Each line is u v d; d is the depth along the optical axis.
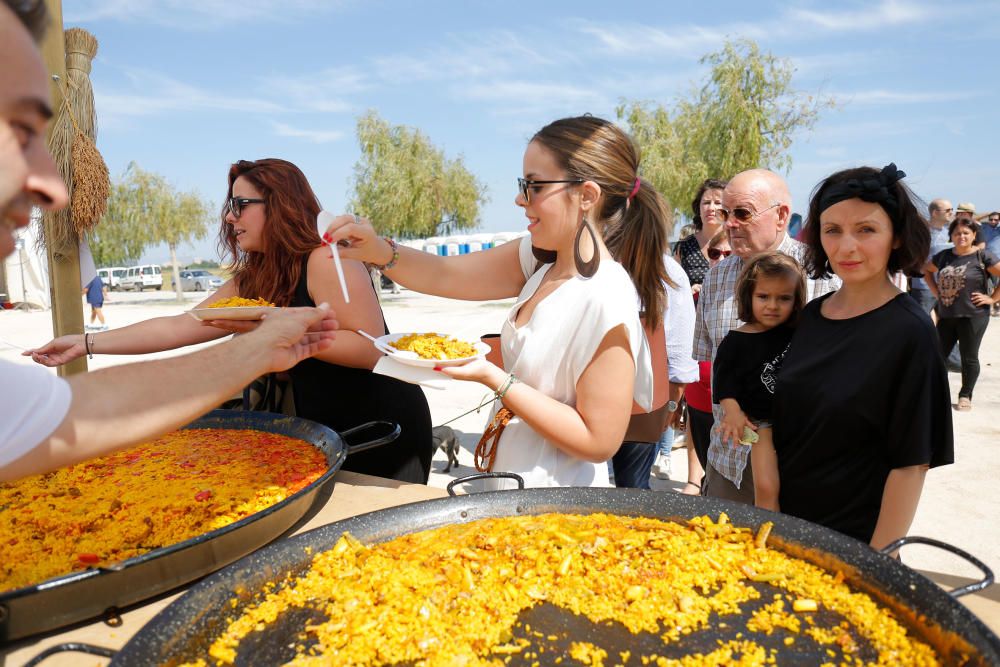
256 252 2.70
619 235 2.03
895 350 1.78
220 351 1.29
